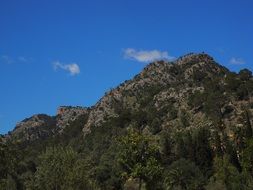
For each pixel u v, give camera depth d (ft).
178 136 638.94
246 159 456.45
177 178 501.15
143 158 296.10
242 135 574.56
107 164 529.45
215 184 478.59
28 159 471.21
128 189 409.69
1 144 241.55
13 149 251.39
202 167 556.10
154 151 297.94
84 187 297.53
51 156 308.19
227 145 550.77
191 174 508.94
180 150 590.14
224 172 471.62
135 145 294.87
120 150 302.04
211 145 597.52
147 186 295.07
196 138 584.81
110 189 467.52
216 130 615.98
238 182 452.76
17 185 327.67
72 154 307.99
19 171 408.05
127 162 296.30
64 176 295.69
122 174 301.02
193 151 575.38
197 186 492.54
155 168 290.76
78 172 297.12
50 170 299.38
